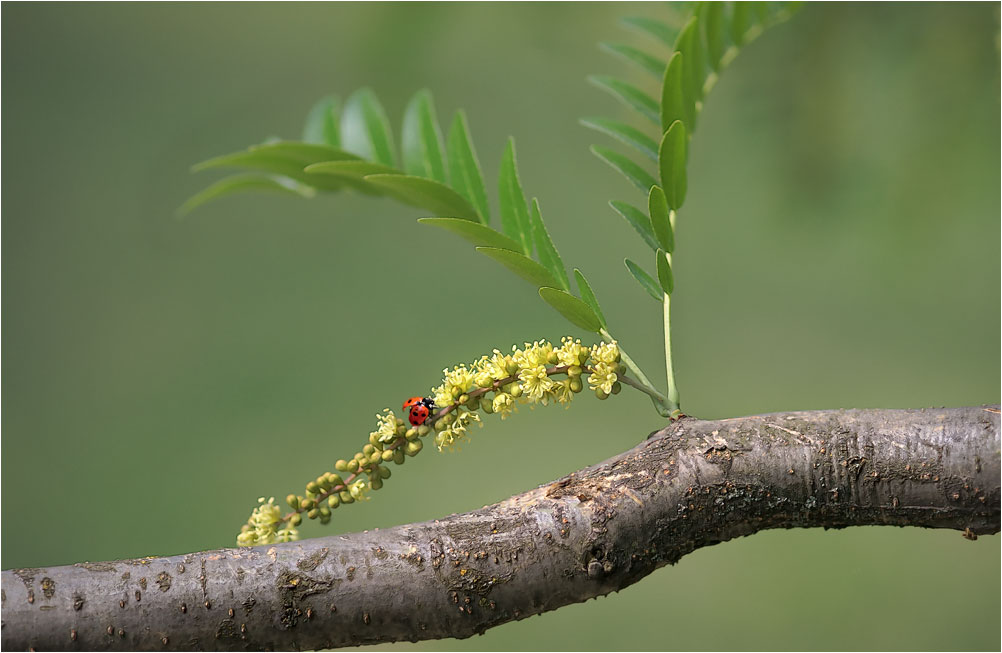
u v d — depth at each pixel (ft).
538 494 2.17
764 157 2.83
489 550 2.15
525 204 2.30
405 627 2.15
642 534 2.15
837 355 5.30
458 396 2.23
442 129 4.92
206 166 2.36
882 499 2.15
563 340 2.23
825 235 2.84
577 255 5.49
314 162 2.38
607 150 2.34
